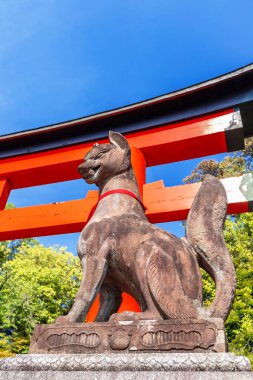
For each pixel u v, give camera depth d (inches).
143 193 178.1
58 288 674.2
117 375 57.4
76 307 73.7
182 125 197.2
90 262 79.7
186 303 70.1
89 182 101.0
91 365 60.0
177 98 196.5
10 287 497.7
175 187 175.5
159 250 76.2
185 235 85.1
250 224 438.3
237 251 431.5
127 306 140.2
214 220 82.3
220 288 74.4
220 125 186.4
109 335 66.4
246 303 387.9
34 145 231.5
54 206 197.5
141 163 192.2
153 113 205.8
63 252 776.3
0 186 225.6
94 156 99.2
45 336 69.5
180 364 57.4
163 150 196.5
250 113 198.8
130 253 79.7
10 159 235.1
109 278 85.3
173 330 64.6
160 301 70.1
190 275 75.2
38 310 599.2
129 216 86.0
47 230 194.9
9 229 198.1
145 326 66.1
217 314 71.0
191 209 86.0
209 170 651.5
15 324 587.2
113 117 210.5
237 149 195.2
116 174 97.6
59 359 62.2
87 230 84.7
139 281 75.8
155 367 57.8
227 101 192.2
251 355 347.3
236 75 183.2
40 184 236.5
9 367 63.3
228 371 55.9
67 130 222.1
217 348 61.3
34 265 689.0
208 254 78.8
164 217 172.1
